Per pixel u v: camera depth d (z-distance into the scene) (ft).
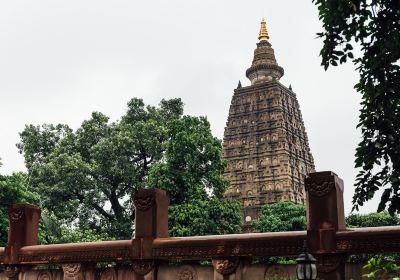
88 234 149.28
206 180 153.38
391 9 35.68
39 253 36.91
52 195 173.06
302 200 251.19
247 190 247.91
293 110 267.39
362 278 30.32
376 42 36.68
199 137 153.17
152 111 190.60
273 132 251.60
